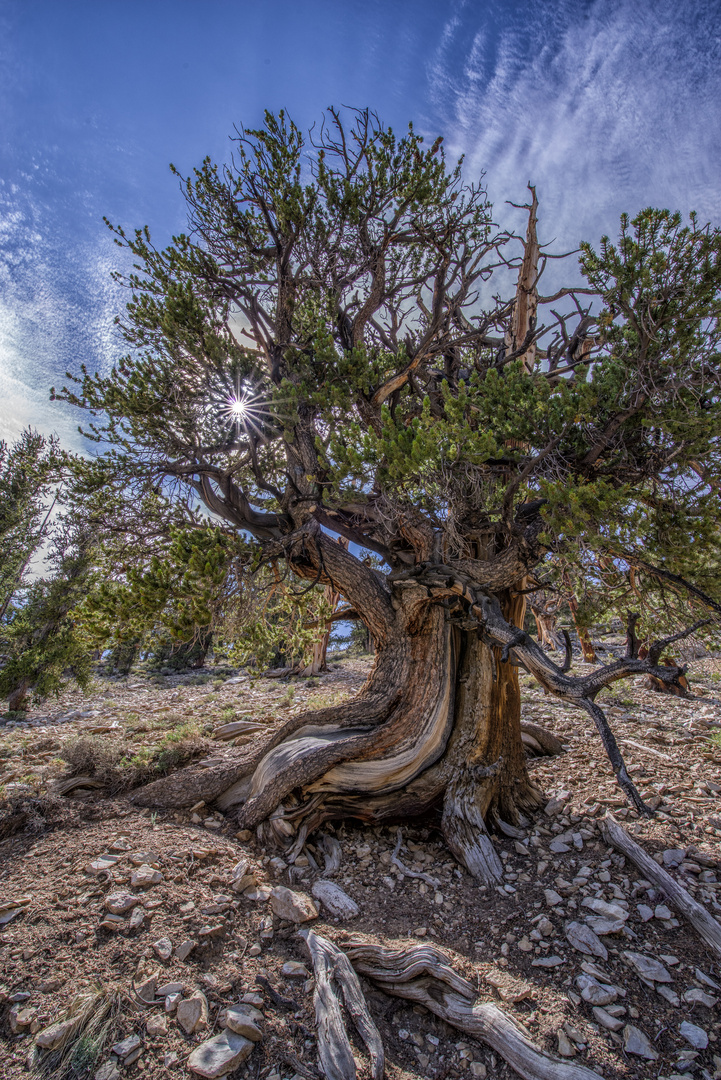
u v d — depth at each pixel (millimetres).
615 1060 3711
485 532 7043
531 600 13656
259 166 7504
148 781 7898
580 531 4777
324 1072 3611
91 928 4707
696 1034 3873
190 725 10586
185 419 7789
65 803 6934
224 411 8039
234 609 7023
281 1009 4113
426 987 4465
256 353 8711
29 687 15836
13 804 6617
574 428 5730
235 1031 3854
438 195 7457
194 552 5582
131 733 10641
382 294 8055
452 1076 3838
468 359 9281
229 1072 3564
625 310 4871
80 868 5570
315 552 7551
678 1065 3656
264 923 5035
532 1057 3750
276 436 8445
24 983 4105
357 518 8352
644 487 5660
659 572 5332
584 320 8445
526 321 8148
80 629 5914
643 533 4938
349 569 7625
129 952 4488
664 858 5844
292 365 8180
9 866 5621
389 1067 3834
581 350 8508
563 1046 3838
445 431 5246
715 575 5219
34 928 4660
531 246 7910
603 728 5070
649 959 4547
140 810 7090
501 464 6184
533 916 5238
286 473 7863
